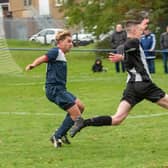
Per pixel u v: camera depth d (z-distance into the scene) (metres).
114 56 15.24
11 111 24.56
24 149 16.47
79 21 66.94
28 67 16.00
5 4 129.75
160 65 53.09
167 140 17.30
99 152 15.80
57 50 16.27
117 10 64.19
